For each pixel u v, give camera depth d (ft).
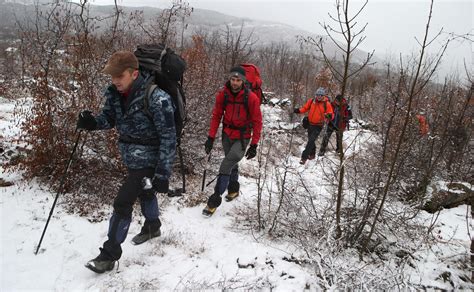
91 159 15.28
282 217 13.53
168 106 9.60
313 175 17.58
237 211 14.97
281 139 28.76
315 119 23.93
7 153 15.53
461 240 14.94
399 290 10.35
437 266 12.64
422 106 20.84
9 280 9.36
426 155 19.29
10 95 31.65
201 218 14.16
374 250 12.91
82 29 15.07
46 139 14.48
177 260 11.18
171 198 15.39
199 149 19.10
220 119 14.96
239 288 10.00
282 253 12.10
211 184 17.61
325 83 37.65
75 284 9.57
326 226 12.35
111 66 9.05
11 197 13.24
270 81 57.47
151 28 19.21
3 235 11.12
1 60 45.80
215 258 11.53
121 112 9.89
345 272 10.48
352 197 14.48
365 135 22.54
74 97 14.94
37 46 15.02
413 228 13.73
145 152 9.98
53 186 14.28
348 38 10.34
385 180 15.74
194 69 19.77
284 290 10.07
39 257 10.41
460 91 21.75
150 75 9.78
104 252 9.95
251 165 21.12
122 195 9.93
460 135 20.93
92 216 12.89
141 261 10.88
